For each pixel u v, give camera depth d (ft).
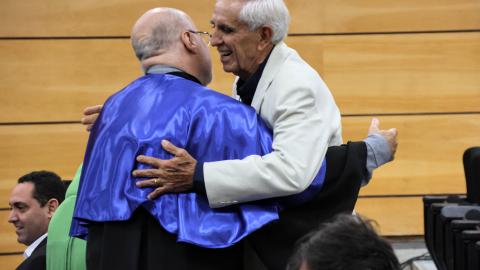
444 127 28.02
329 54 27.94
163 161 10.93
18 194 18.74
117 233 11.08
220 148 11.16
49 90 27.58
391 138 12.03
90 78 27.66
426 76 28.02
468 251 17.03
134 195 10.99
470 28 28.07
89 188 11.35
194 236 10.77
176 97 11.44
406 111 28.02
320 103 11.56
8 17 27.53
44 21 27.58
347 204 11.51
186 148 11.16
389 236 28.14
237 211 11.07
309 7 27.91
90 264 11.39
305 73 11.67
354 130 27.94
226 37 11.91
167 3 27.63
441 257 19.83
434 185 28.07
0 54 27.48
